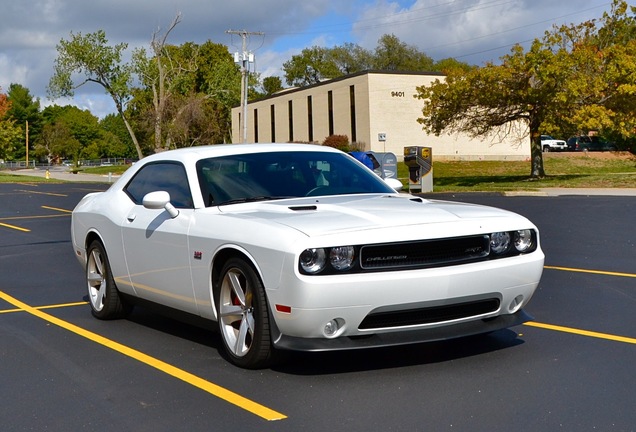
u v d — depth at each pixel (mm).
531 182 31594
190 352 5691
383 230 4676
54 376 5164
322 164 6250
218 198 5637
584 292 7828
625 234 12828
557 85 30422
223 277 5195
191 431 3988
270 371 5066
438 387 4586
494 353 5359
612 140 53469
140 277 6207
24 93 138750
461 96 33281
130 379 5020
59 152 131250
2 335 6520
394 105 54938
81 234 7219
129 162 133375
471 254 4898
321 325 4555
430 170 28766
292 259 4523
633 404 4199
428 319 4781
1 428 4148
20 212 21469
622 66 30219
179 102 67625
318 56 109562
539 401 4281
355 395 4480
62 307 7797
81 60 63438
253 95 92062
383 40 105188
